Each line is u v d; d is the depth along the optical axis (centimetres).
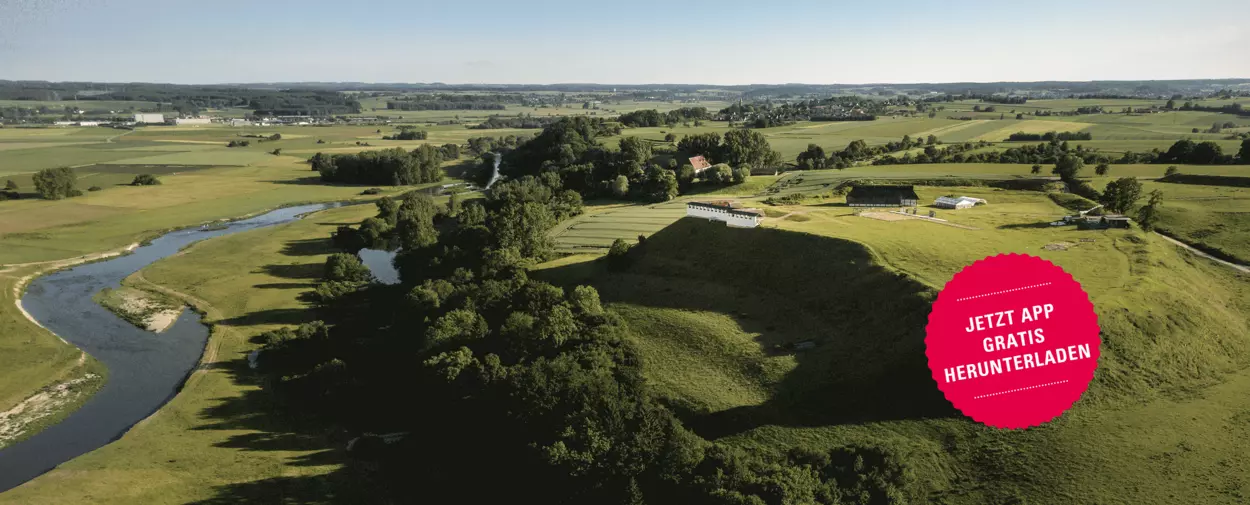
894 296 7600
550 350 7819
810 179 17825
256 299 12044
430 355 8012
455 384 7238
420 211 17075
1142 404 5850
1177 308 7006
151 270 13750
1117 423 5616
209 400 8225
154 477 6581
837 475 5309
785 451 5766
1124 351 6344
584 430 5916
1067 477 5097
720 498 5059
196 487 6444
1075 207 11825
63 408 8194
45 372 9069
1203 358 6462
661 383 7262
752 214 10488
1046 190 13762
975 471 5378
